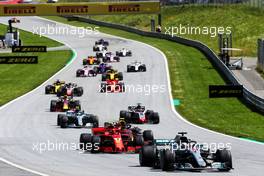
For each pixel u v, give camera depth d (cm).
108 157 9462
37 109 16638
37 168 8588
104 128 10238
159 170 8112
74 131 12712
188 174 7781
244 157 9462
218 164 7856
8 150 10412
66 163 9006
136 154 9700
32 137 11962
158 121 14025
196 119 14962
